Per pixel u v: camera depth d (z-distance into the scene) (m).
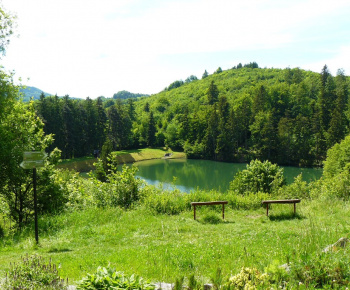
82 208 14.83
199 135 102.31
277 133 83.75
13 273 4.86
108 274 4.22
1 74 15.29
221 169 74.81
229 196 14.77
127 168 16.50
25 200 14.79
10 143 14.20
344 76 121.56
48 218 12.34
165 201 13.66
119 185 15.73
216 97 134.88
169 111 143.88
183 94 183.12
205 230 10.67
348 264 4.59
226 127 91.06
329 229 7.99
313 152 78.50
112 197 15.48
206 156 95.44
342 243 5.96
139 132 109.81
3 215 14.80
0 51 16.38
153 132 110.62
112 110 93.25
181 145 105.88
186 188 50.25
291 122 84.25
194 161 90.62
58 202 15.20
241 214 13.12
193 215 12.86
